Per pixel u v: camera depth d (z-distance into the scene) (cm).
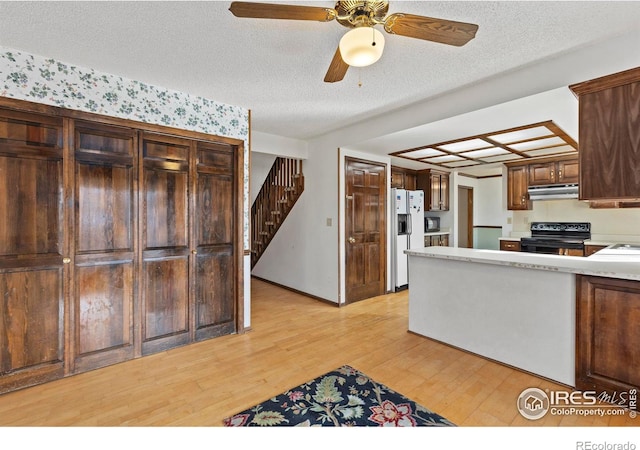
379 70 249
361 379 238
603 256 280
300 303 452
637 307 196
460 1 169
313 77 263
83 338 249
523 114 287
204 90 290
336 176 435
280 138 455
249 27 193
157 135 284
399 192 523
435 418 191
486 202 742
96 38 206
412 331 332
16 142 221
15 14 179
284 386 229
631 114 196
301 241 503
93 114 250
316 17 152
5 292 219
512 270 254
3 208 218
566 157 482
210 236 319
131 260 272
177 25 191
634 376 197
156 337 286
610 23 189
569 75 224
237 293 335
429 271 315
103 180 257
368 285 477
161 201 288
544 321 236
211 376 243
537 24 190
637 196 194
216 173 322
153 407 203
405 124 337
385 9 163
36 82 227
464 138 374
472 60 233
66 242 240
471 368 255
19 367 224
